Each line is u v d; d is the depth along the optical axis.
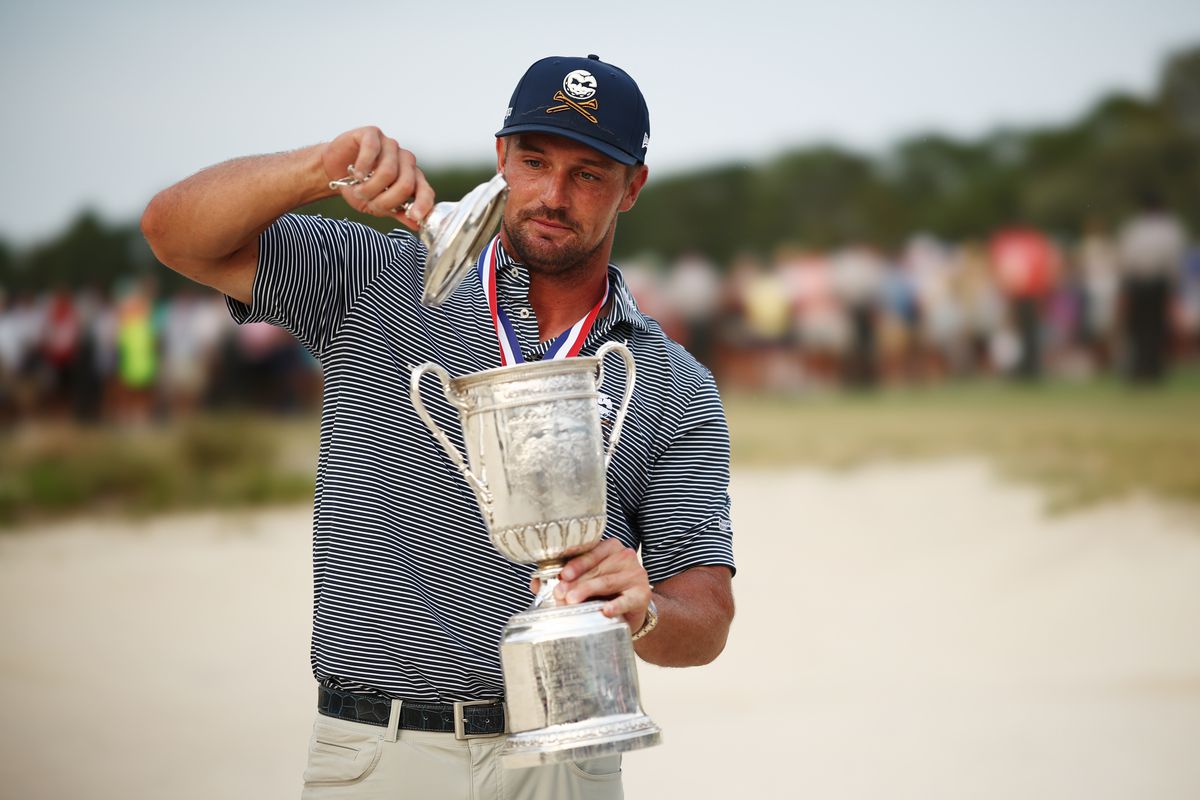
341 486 3.80
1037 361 28.11
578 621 3.37
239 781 8.51
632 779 8.39
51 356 28.17
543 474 3.35
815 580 14.23
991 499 17.19
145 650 12.23
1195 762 8.36
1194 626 11.80
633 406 4.04
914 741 8.98
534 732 3.33
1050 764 8.44
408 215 3.39
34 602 14.34
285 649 12.25
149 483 21.25
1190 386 26.11
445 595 3.76
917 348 28.84
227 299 3.88
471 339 3.89
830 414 25.78
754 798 7.98
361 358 3.83
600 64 3.89
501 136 3.89
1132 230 27.80
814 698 10.14
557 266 3.91
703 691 10.46
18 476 21.80
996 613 12.68
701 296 29.91
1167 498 16.23
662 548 4.11
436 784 3.75
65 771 8.74
